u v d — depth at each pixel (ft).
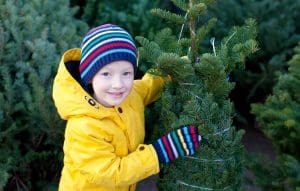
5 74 7.75
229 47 6.13
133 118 6.00
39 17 8.59
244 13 12.23
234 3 12.23
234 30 6.38
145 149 5.62
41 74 7.86
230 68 5.97
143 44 6.02
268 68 11.72
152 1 11.83
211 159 5.63
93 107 5.70
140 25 11.33
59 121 7.68
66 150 5.87
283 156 7.38
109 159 5.60
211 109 5.57
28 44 8.04
